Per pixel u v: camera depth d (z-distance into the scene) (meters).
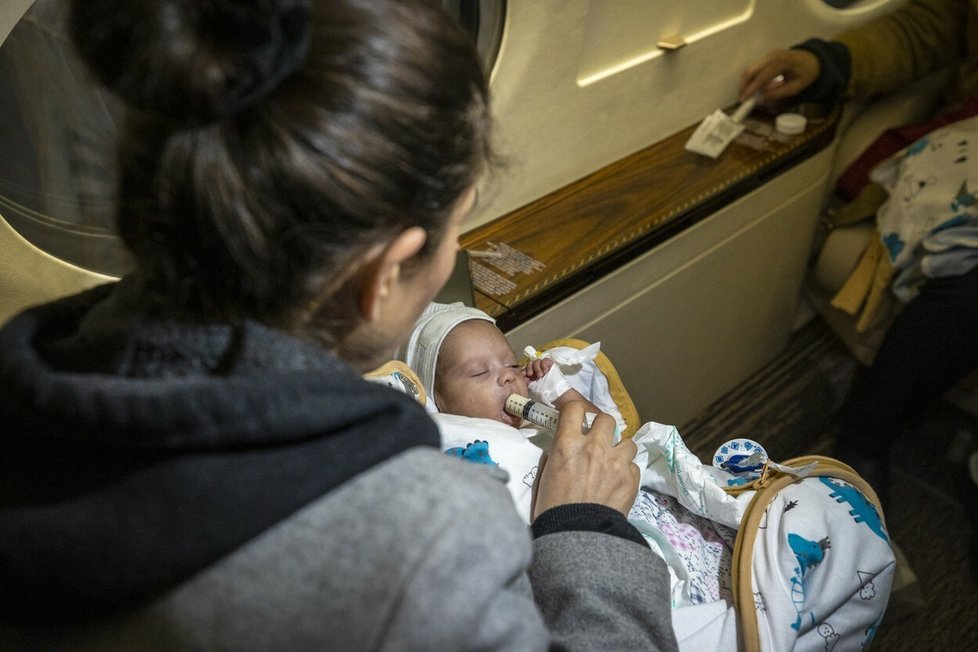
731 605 1.06
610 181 1.94
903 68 2.36
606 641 0.68
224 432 0.47
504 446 1.18
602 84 1.83
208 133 0.46
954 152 2.00
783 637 0.98
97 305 0.58
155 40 0.42
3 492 0.51
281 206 0.48
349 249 0.51
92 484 0.49
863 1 2.47
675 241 1.85
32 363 0.50
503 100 1.63
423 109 0.50
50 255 1.23
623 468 0.94
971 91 2.43
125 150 0.49
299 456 0.49
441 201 0.54
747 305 2.28
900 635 1.75
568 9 1.62
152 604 0.49
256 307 0.52
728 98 2.23
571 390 1.39
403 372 1.22
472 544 0.49
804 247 2.37
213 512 0.47
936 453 2.20
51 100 1.11
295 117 0.46
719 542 1.18
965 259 1.88
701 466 1.18
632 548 0.77
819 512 1.10
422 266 0.58
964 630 1.75
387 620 0.46
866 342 2.39
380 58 0.48
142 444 0.47
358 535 0.49
